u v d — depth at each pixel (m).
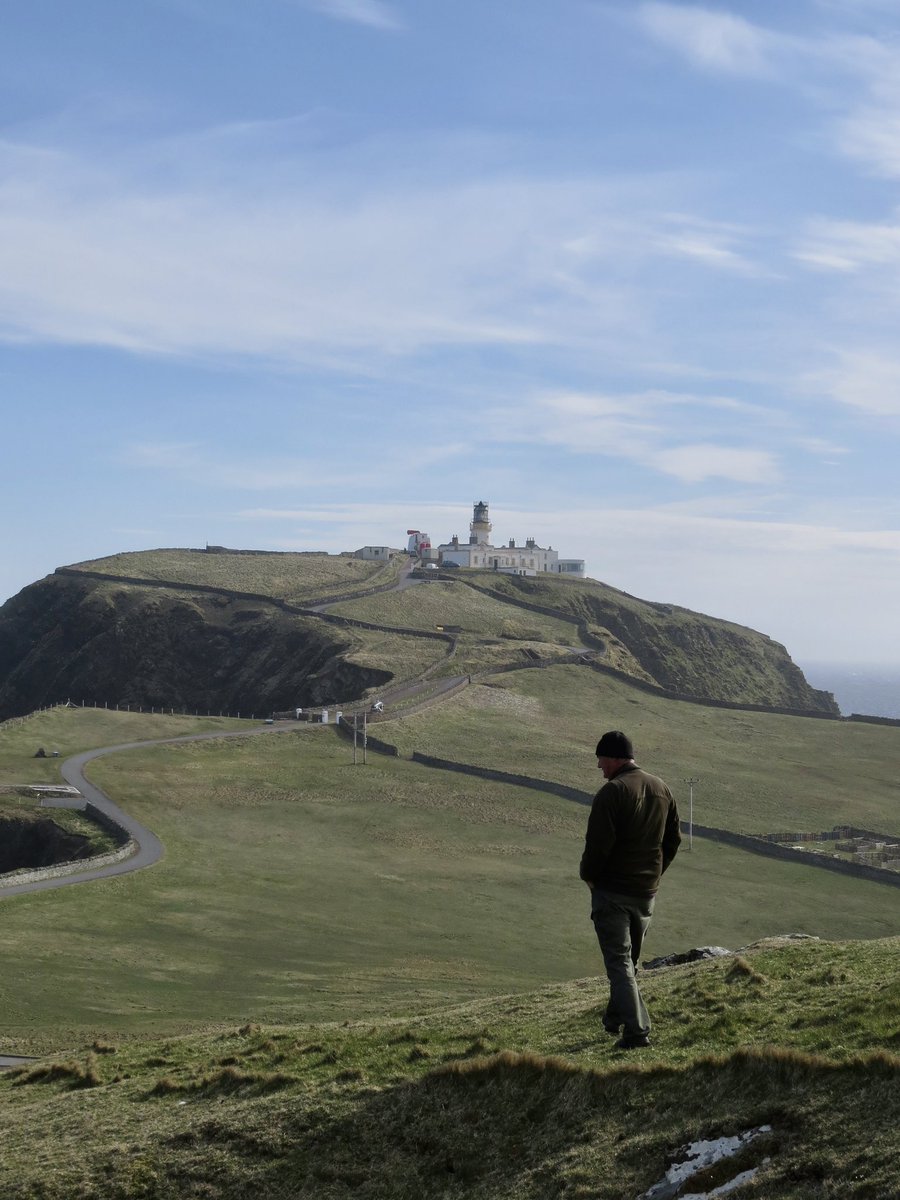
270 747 147.00
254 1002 57.19
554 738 160.88
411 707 171.12
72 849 103.50
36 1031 49.72
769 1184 11.70
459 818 117.69
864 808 133.50
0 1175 16.97
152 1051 25.14
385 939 76.50
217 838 106.56
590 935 80.88
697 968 24.22
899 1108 12.19
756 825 123.12
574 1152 13.48
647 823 15.17
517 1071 15.40
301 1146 15.44
